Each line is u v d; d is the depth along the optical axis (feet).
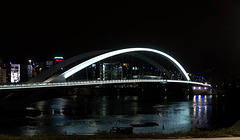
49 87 231.50
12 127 153.07
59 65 278.05
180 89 628.28
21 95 252.62
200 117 203.92
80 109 260.83
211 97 534.37
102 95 652.89
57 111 239.91
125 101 395.96
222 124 168.86
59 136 55.01
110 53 317.42
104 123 168.76
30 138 52.06
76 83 254.47
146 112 234.58
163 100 425.28
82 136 54.54
